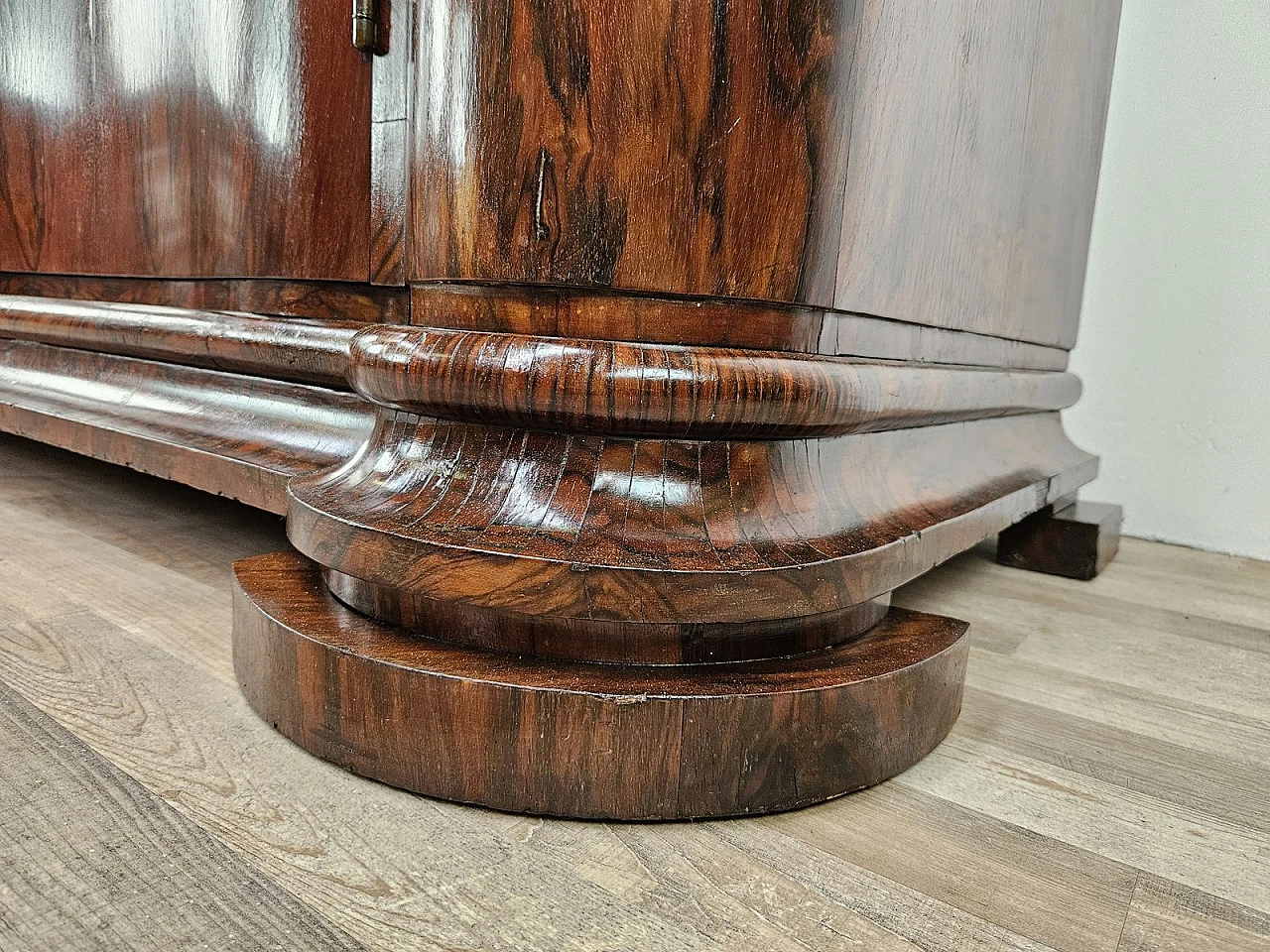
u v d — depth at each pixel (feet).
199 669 1.57
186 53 2.04
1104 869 1.15
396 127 1.68
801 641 1.34
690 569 1.18
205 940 0.89
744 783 1.19
